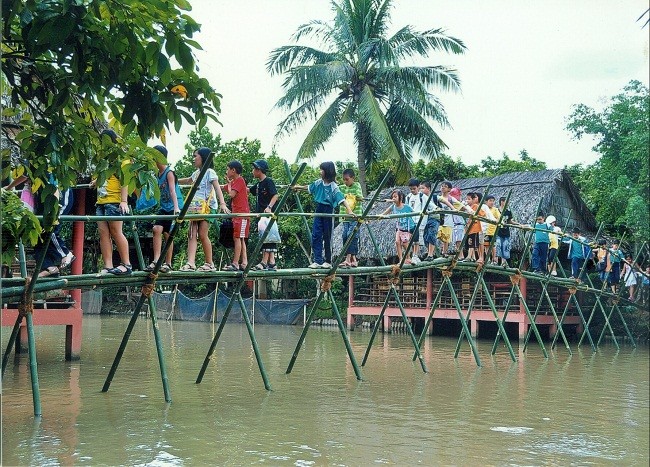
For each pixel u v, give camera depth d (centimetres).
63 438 700
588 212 2209
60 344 1634
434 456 671
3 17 438
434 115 2338
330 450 682
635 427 827
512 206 2095
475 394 1048
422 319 2370
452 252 1842
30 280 797
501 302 2180
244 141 2641
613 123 2000
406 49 2245
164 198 917
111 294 3262
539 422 848
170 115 504
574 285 1847
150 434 727
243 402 925
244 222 1027
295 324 2547
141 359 1364
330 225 1138
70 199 885
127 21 461
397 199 1385
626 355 1719
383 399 980
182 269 981
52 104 492
